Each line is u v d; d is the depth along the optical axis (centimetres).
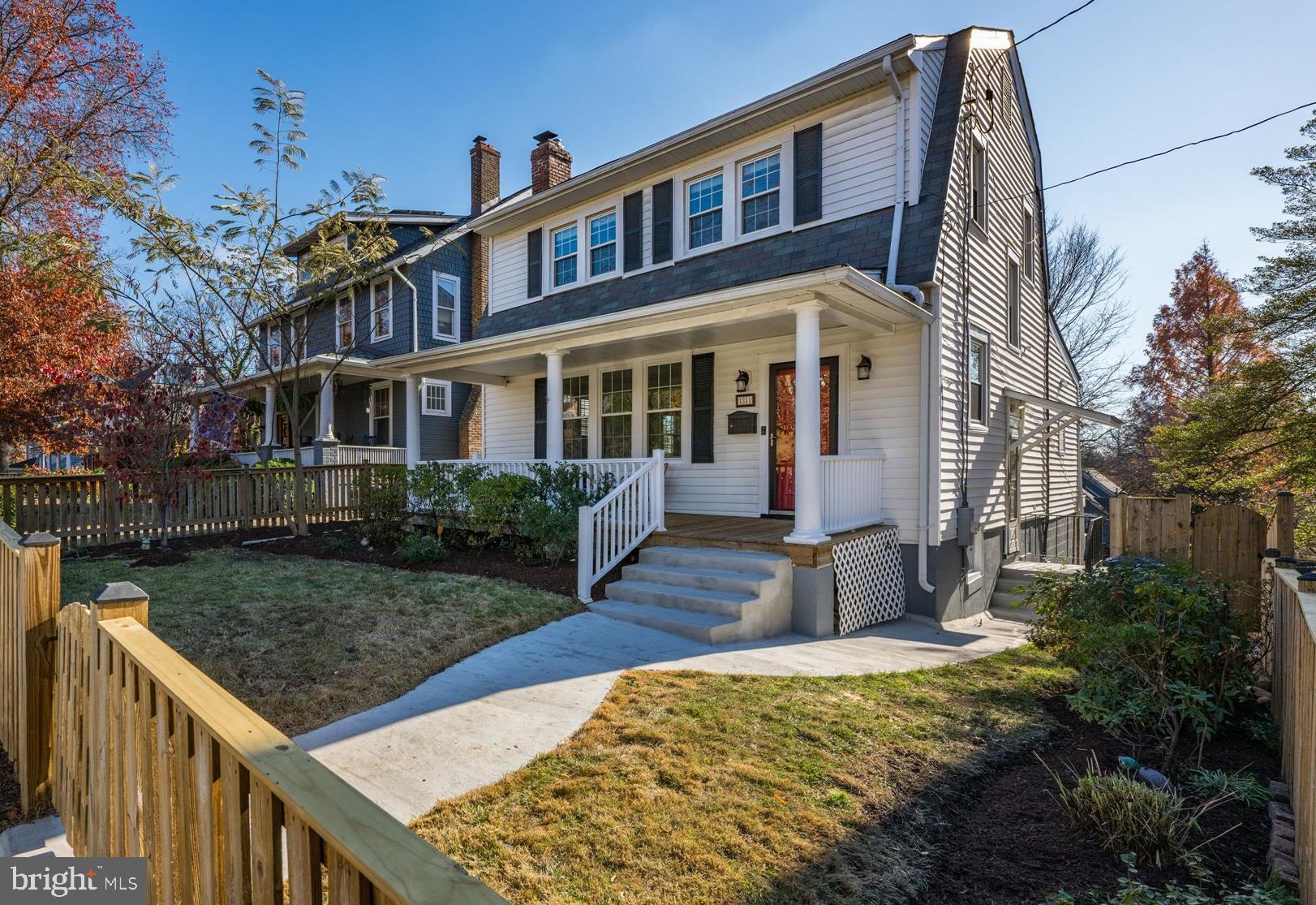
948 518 849
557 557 769
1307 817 236
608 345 976
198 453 927
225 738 134
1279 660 411
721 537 746
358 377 1692
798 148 918
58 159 1141
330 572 744
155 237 1033
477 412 1817
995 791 331
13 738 307
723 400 1002
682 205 1038
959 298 881
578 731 375
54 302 1066
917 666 561
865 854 268
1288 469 1147
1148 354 2750
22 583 282
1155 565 468
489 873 247
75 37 1295
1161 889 249
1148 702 398
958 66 895
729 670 504
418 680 453
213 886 143
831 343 899
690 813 292
